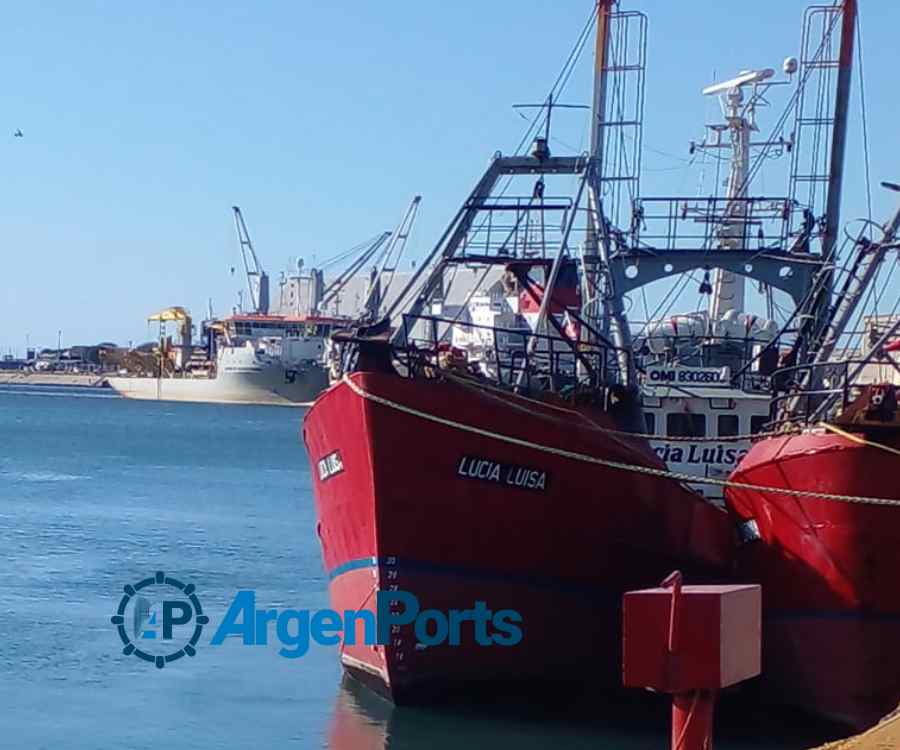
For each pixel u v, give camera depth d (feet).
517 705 64.44
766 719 64.49
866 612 59.52
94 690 71.15
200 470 246.27
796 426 63.46
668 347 88.48
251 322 532.73
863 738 44.70
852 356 70.59
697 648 30.58
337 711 65.98
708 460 76.89
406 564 61.67
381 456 60.59
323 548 71.10
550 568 62.95
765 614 63.57
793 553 61.57
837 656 60.29
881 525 58.44
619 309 72.90
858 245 70.08
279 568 118.93
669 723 63.57
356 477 62.08
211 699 69.21
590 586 63.77
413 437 60.39
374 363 62.80
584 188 71.36
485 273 85.35
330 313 520.01
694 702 30.89
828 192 90.48
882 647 59.72
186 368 628.69
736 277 102.68
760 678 64.34
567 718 64.03
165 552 128.77
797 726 63.10
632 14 101.09
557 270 69.21
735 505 65.77
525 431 61.26
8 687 71.77
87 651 80.84
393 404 60.13
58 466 249.34
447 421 60.34
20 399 605.31
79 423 412.16
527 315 85.87
